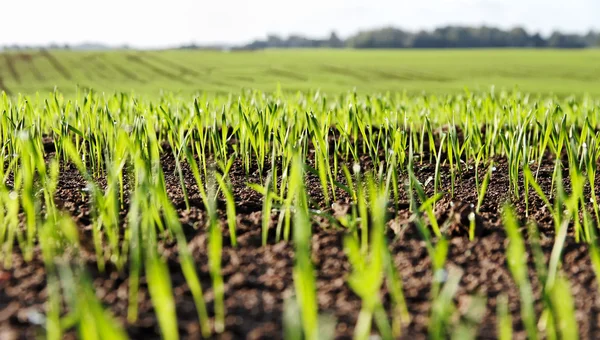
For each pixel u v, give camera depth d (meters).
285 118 4.59
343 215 3.04
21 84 20.70
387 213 3.27
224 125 4.52
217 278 2.10
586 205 3.63
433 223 2.74
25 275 2.29
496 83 21.27
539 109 5.32
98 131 4.62
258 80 22.55
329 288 2.25
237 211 3.34
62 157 4.96
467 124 5.04
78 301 1.73
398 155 4.47
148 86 19.52
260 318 2.03
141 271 2.36
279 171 4.53
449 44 111.25
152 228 2.54
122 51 44.31
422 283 2.30
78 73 26.33
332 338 1.91
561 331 1.96
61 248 2.53
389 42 110.38
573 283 2.30
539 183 4.30
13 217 2.52
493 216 3.26
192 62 33.97
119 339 1.57
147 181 2.54
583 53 50.81
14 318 1.98
